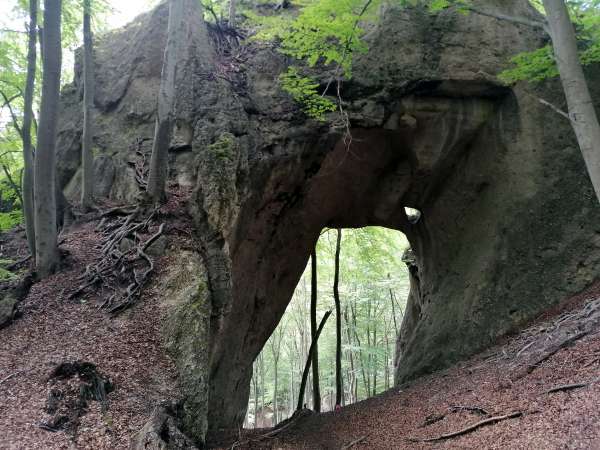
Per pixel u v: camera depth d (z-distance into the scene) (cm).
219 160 1120
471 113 1504
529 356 894
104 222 1139
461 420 748
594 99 1308
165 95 1094
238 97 1413
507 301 1306
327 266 2869
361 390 3859
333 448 902
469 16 1484
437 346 1438
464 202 1577
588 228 1241
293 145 1445
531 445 548
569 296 1209
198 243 1037
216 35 1588
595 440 494
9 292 909
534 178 1361
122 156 1370
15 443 532
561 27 649
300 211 1655
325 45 1091
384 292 3291
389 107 1488
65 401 617
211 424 1233
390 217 1891
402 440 782
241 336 1494
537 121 1390
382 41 1478
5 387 641
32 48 1002
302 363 3519
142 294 891
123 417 625
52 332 794
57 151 1491
